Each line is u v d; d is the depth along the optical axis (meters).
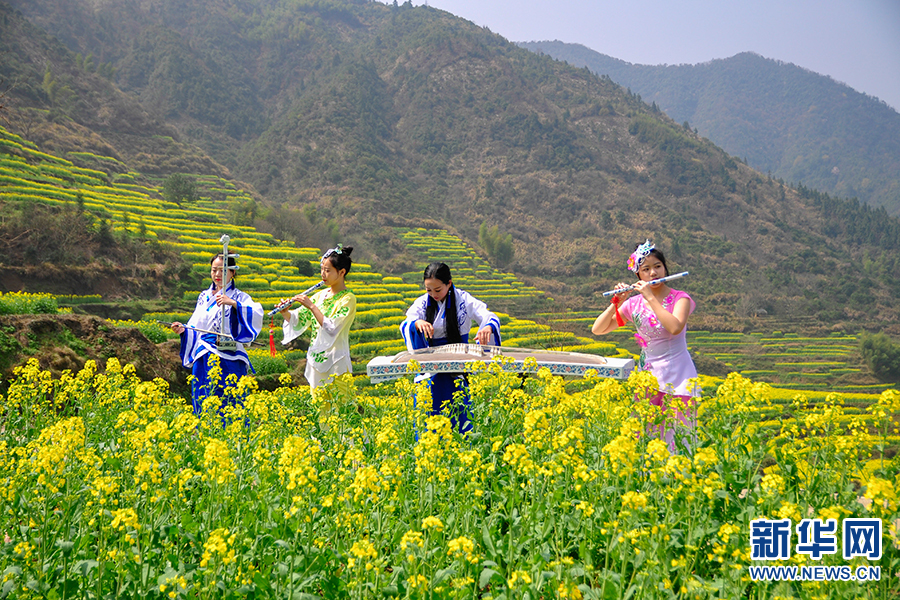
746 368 87.69
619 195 194.62
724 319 119.12
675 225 182.25
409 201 171.88
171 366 13.76
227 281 6.91
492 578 2.81
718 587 2.65
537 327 67.00
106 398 5.96
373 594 2.74
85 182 79.88
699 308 126.75
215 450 3.20
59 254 47.16
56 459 3.26
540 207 188.00
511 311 100.62
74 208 54.50
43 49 132.25
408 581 2.61
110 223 58.56
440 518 3.21
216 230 76.31
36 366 6.14
